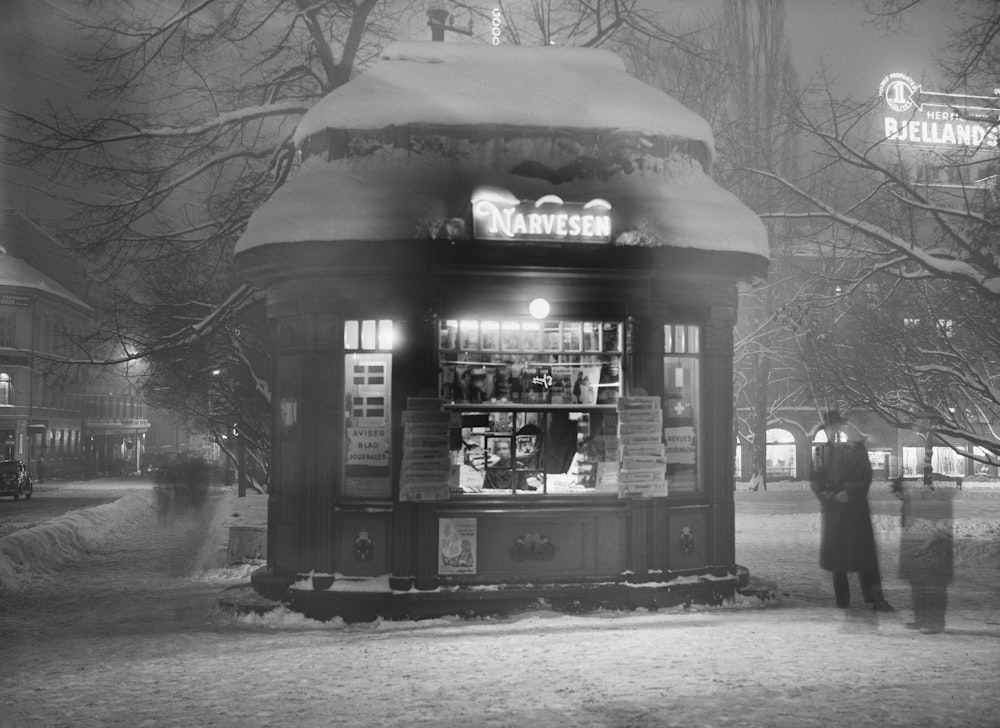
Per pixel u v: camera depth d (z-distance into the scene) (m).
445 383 12.51
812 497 41.69
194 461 56.94
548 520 12.47
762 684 8.19
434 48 13.44
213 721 7.53
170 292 22.70
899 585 16.14
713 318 13.22
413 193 12.17
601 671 8.88
